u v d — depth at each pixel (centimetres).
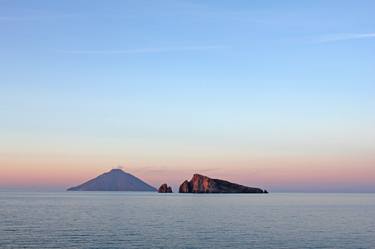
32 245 5822
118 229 7712
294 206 16750
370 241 6369
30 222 8919
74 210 13325
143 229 7750
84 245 5866
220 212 12650
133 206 16112
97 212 12394
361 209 14762
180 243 6100
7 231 7256
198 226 8356
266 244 6059
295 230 7725
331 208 15425
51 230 7469
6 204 17162
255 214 11825
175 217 10638
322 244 6078
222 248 5722
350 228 8100
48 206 15750
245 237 6744
